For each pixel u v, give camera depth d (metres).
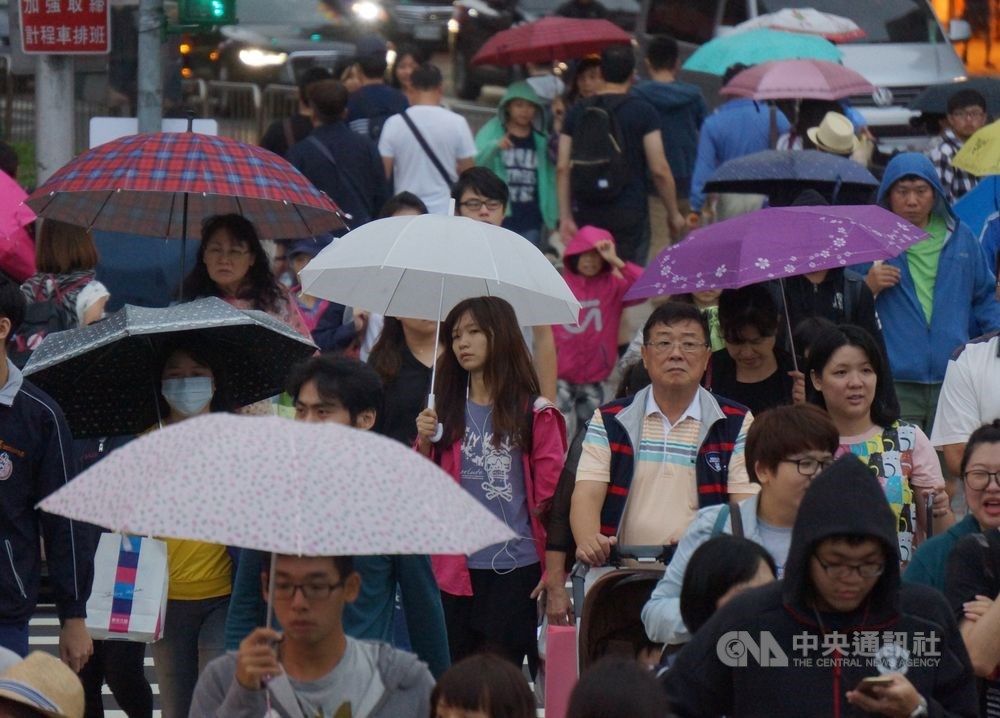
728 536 14.22
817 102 36.56
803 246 21.44
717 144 37.69
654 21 53.22
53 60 33.41
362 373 15.98
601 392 32.66
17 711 12.50
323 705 12.69
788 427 15.63
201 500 10.75
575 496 18.80
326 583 12.29
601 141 38.62
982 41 61.78
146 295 28.81
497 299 19.80
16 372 17.50
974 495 16.28
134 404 19.36
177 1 31.03
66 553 17.70
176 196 24.70
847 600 12.48
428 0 58.78
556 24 46.09
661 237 46.00
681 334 18.56
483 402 19.84
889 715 12.45
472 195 26.19
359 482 10.98
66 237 25.38
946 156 36.00
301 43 57.41
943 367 26.98
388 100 39.91
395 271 21.45
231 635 15.23
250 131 54.97
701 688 12.88
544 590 19.77
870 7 51.22
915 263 27.09
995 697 15.39
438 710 12.40
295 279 31.53
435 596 15.66
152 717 22.09
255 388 19.61
